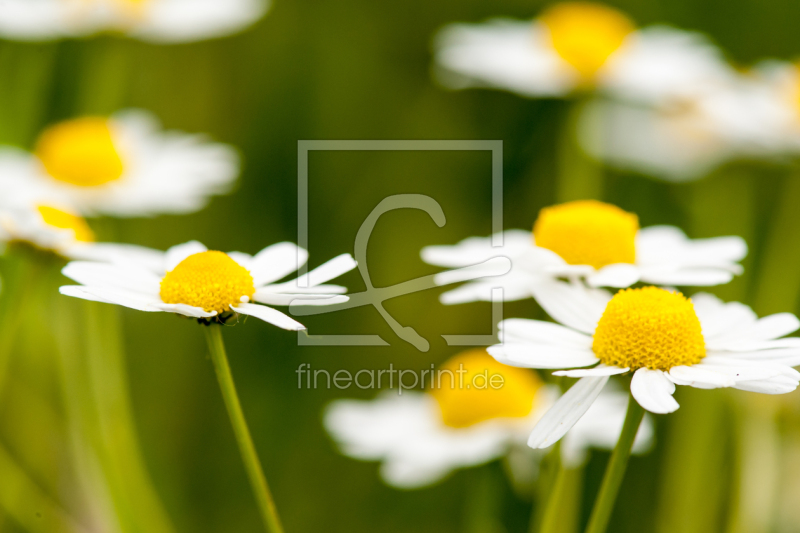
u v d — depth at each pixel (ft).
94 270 0.66
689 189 1.09
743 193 1.05
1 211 0.75
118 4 1.00
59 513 0.80
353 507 0.93
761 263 1.04
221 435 0.95
